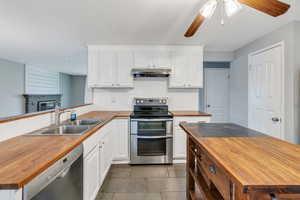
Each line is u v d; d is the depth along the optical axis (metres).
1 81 4.75
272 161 0.86
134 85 3.55
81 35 2.79
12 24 2.37
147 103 3.48
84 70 6.89
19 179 0.76
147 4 1.86
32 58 4.64
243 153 0.98
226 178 0.90
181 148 2.93
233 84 3.95
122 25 2.40
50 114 2.00
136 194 2.05
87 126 1.98
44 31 2.61
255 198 0.67
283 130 2.43
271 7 1.19
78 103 8.61
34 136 1.50
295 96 2.27
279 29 2.50
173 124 2.91
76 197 1.36
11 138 1.43
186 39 2.97
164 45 3.27
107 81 3.24
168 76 3.35
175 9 1.96
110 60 3.24
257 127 3.04
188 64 3.29
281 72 2.47
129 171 2.64
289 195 0.66
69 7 1.92
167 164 2.91
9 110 5.02
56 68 6.37
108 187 2.20
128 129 2.89
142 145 2.86
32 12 2.03
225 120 4.48
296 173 0.73
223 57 3.88
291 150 1.03
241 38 2.96
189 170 1.77
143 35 2.78
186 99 3.58
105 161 2.27
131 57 3.24
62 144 1.27
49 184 1.01
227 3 1.41
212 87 4.48
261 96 2.93
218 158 0.90
